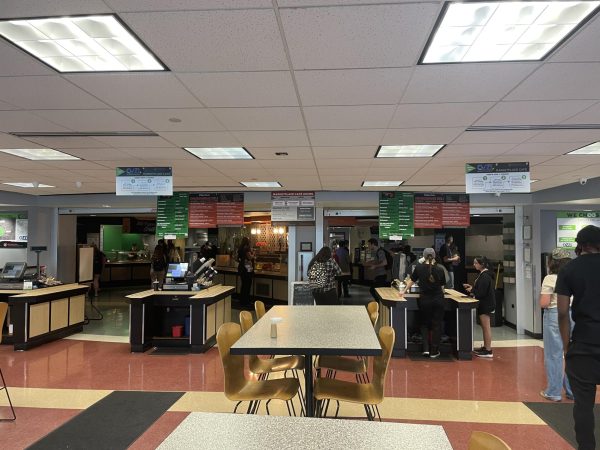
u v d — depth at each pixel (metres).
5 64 2.66
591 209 8.34
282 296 10.75
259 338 2.84
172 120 3.83
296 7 1.98
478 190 5.56
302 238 9.25
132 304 6.50
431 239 13.45
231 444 1.41
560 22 2.15
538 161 5.49
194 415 1.67
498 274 9.59
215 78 2.86
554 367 4.52
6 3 1.96
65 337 7.52
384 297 6.65
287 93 3.14
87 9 2.02
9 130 4.17
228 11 2.02
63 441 3.49
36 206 9.78
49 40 2.36
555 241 8.31
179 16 2.07
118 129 4.14
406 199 8.41
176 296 6.76
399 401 4.48
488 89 3.04
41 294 6.84
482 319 6.45
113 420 3.92
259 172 6.48
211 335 6.86
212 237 16.02
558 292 2.92
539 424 3.90
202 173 6.60
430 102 3.31
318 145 4.74
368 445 1.41
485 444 1.45
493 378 5.31
